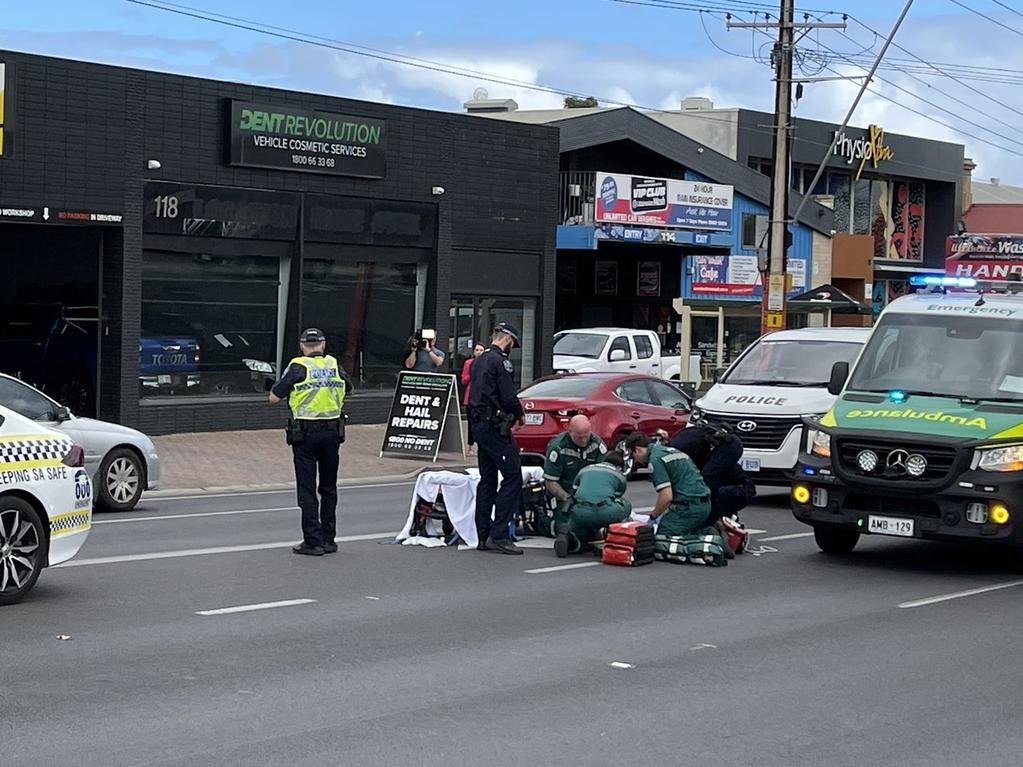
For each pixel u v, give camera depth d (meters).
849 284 50.88
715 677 8.65
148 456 16.97
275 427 26.53
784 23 30.05
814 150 51.09
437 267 29.28
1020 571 13.07
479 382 13.42
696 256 42.03
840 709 7.95
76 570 12.00
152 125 24.33
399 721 7.43
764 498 19.27
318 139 26.72
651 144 39.78
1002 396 13.41
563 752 6.93
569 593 11.49
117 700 7.73
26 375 24.83
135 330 24.23
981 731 7.56
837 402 13.80
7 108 22.14
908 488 12.66
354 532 14.91
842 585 12.30
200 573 11.97
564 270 41.31
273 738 7.05
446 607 10.73
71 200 23.20
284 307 26.83
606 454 13.86
